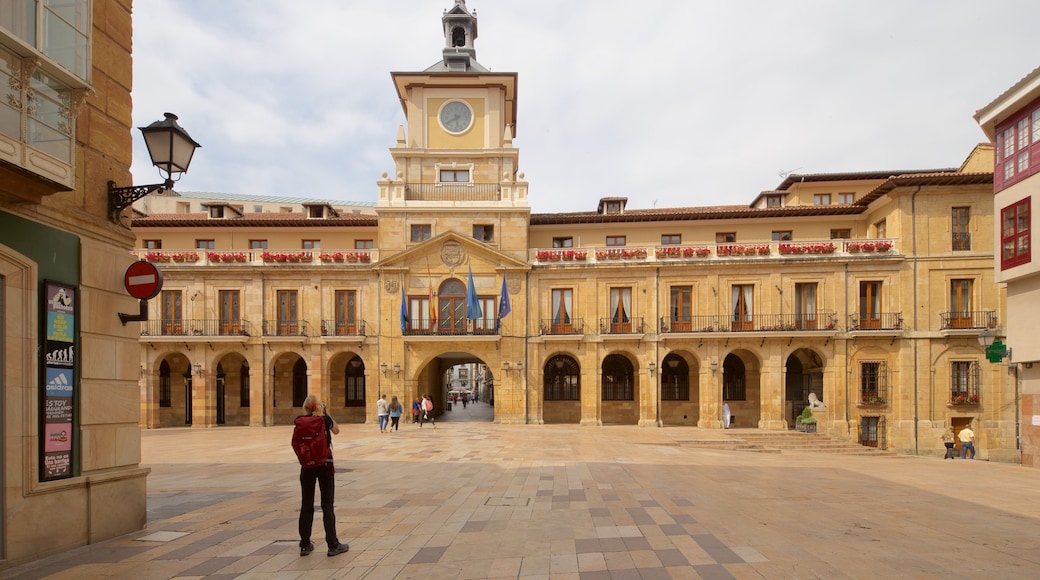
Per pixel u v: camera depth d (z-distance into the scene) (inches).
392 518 416.5
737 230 1544.0
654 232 1563.7
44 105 315.3
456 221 1519.4
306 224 1598.2
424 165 1565.0
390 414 1270.9
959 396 1355.8
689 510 434.6
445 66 1692.9
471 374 5285.4
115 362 382.6
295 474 647.1
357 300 1521.9
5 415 307.3
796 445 1162.0
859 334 1384.1
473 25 1753.2
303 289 1520.7
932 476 661.9
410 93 1593.3
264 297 1514.5
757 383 1539.1
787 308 1432.1
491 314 1494.8
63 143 327.6
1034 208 962.1
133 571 298.7
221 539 360.8
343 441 1020.5
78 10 340.5
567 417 1576.0
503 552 325.4
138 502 386.9
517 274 1497.3
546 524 392.8
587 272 1493.6
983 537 348.8
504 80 1574.8
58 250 345.4
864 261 1407.5
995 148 1065.5
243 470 682.2
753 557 307.9
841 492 520.4
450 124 1587.1
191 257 1507.1
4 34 285.0
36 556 319.3
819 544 333.1
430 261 1504.7
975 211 1381.6
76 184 361.1
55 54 324.2
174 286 1508.4
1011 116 1022.4
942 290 1385.3
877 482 593.6
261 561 313.1
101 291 374.9
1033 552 315.6
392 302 1498.5
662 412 1546.5
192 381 1493.6
